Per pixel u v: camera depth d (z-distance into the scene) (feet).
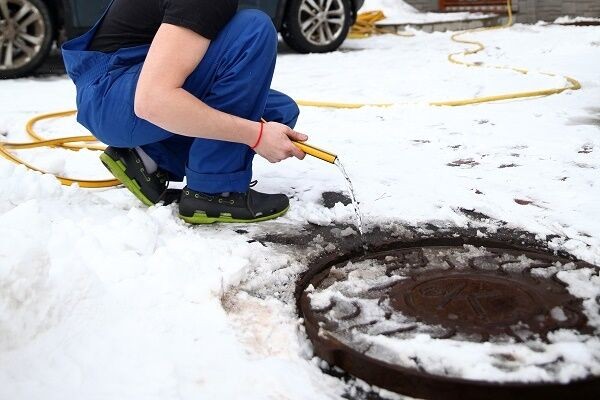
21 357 5.08
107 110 7.68
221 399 4.88
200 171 8.06
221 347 5.50
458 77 18.38
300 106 15.52
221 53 7.43
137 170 8.51
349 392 5.12
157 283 6.29
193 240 7.30
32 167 10.44
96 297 5.75
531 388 4.81
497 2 34.94
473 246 7.52
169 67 6.87
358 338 5.56
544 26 31.81
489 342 5.42
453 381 4.87
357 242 7.68
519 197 8.93
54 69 22.59
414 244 7.64
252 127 7.38
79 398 4.77
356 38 30.60
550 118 13.17
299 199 9.20
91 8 20.92
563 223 8.00
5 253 5.29
